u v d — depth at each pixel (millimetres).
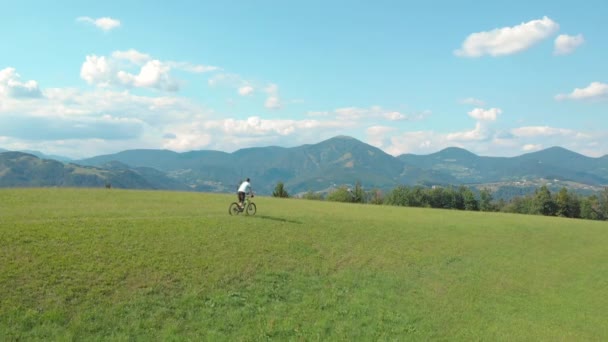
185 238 32906
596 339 26047
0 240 25781
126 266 25500
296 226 43125
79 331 18734
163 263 27016
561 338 25422
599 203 179500
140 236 31562
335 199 160375
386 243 42562
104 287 22656
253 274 28312
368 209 72688
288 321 22688
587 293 36156
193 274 26391
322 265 32625
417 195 175750
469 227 58031
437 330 24250
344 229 45562
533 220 72188
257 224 41406
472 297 31141
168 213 43500
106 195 61281
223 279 26562
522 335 25062
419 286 31875
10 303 19531
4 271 22016
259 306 24125
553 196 167125
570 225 69312
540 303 32031
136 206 48906
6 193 53812
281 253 33438
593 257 50062
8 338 17375
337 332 22250
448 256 41594
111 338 18656
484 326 25766
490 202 180000
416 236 47812
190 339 19578
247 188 46094
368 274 32531
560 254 49406
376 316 24953
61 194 58156
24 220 32125
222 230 37031
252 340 20344
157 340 19141
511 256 45281
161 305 22172
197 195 72812
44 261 24016
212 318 21891
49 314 19328
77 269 23922
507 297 32375
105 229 32000
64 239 28016
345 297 27297
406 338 22609
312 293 27141
